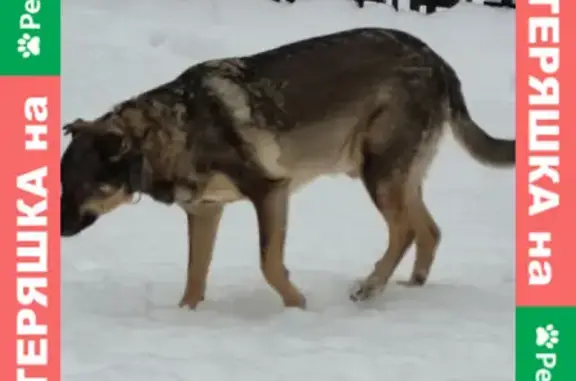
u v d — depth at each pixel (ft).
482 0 88.69
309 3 82.17
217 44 68.23
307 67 28.94
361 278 31.63
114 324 26.16
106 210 27.68
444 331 25.44
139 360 23.07
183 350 23.81
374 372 22.30
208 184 27.84
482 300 28.84
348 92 29.22
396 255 29.81
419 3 85.10
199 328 25.77
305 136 28.84
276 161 28.17
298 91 28.60
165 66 63.00
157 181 27.71
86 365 22.75
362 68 29.37
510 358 23.41
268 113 28.12
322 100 28.91
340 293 30.01
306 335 25.09
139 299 29.30
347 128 29.58
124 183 27.43
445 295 29.45
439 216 41.55
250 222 40.63
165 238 38.01
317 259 34.83
